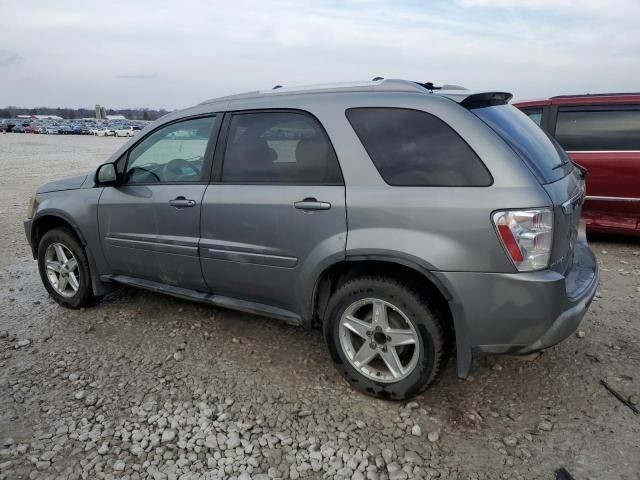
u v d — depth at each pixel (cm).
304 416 297
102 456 266
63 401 316
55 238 452
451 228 271
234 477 250
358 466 257
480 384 328
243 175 348
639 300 461
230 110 361
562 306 270
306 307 326
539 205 259
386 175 293
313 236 311
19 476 252
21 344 392
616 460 258
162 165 392
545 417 294
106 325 426
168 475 252
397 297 290
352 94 315
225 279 361
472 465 257
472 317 274
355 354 315
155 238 388
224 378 340
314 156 317
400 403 308
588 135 617
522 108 668
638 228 606
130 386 332
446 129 283
